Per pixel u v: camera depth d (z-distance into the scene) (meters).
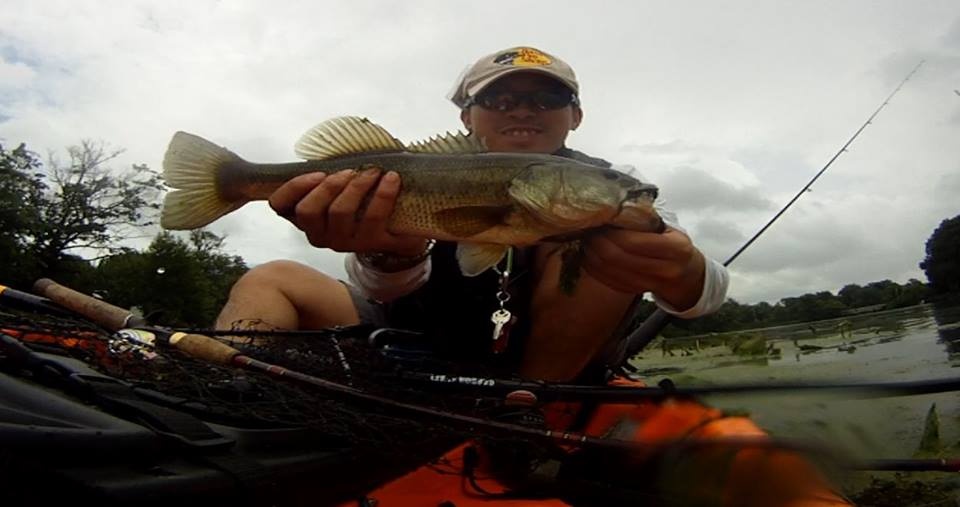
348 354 0.55
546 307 0.69
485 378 0.55
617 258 0.52
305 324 0.73
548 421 0.56
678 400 0.44
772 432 0.38
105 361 0.44
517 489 0.50
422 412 0.41
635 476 0.46
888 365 1.25
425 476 0.51
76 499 0.27
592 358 0.74
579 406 0.55
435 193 0.56
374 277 0.64
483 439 0.45
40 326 0.48
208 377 0.44
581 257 0.55
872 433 0.38
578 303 0.69
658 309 0.84
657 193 0.52
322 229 0.56
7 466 0.26
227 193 0.63
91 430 0.29
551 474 0.54
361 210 0.55
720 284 0.59
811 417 0.39
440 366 0.58
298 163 0.61
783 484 0.37
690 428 0.42
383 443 0.43
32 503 0.26
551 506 0.46
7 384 0.32
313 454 0.40
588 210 0.51
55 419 0.30
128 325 0.54
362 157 0.59
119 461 0.29
